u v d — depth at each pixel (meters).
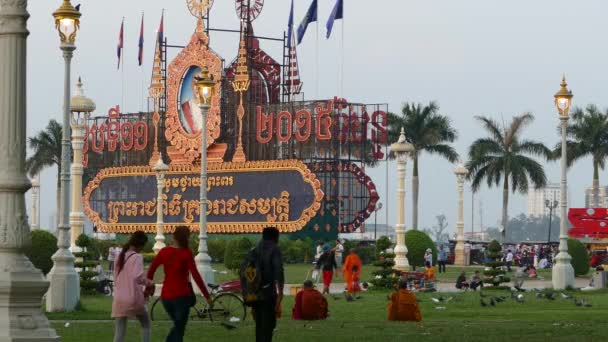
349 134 98.38
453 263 106.06
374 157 99.69
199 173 107.69
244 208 102.69
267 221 100.44
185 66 108.94
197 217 107.62
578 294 52.19
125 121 117.81
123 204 115.81
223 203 104.75
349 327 32.69
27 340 20.47
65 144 38.09
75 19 38.00
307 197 97.00
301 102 100.44
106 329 31.25
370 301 47.03
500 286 59.00
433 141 128.62
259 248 23.62
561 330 31.55
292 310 38.94
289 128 100.38
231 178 104.12
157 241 80.88
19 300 20.69
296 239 97.75
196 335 29.47
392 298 36.00
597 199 121.62
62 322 34.00
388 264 57.06
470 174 125.44
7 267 20.70
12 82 20.78
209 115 106.19
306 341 28.23
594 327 32.66
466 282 59.84
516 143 124.62
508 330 31.48
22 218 20.84
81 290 49.97
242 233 103.31
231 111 106.00
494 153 124.81
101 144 120.00
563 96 54.94
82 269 50.41
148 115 115.25
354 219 99.69
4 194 20.80
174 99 110.25
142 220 113.50
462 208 102.94
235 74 105.06
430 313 40.38
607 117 121.75
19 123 20.83
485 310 41.97
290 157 100.25
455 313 40.38
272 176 100.38
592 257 95.56
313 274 65.94
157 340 28.33
